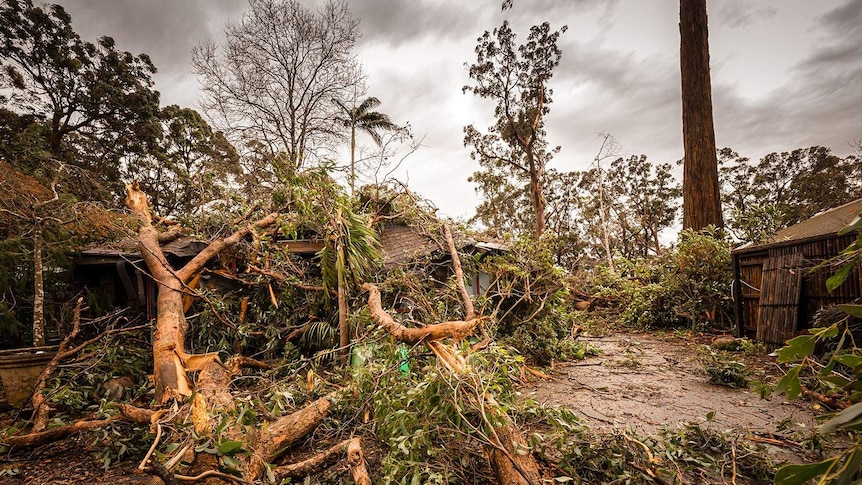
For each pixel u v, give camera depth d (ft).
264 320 20.79
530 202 104.22
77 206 19.21
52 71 53.01
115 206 22.16
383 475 8.50
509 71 79.82
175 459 7.27
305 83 61.67
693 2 37.45
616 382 16.88
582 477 8.54
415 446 8.28
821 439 9.25
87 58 55.31
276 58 59.41
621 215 109.09
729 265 26.76
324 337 19.26
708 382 16.46
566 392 15.61
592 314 37.99
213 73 54.08
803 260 19.33
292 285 20.38
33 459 11.06
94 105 54.29
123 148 56.90
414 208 24.09
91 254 22.30
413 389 9.75
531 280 21.97
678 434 9.67
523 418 10.61
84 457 11.16
